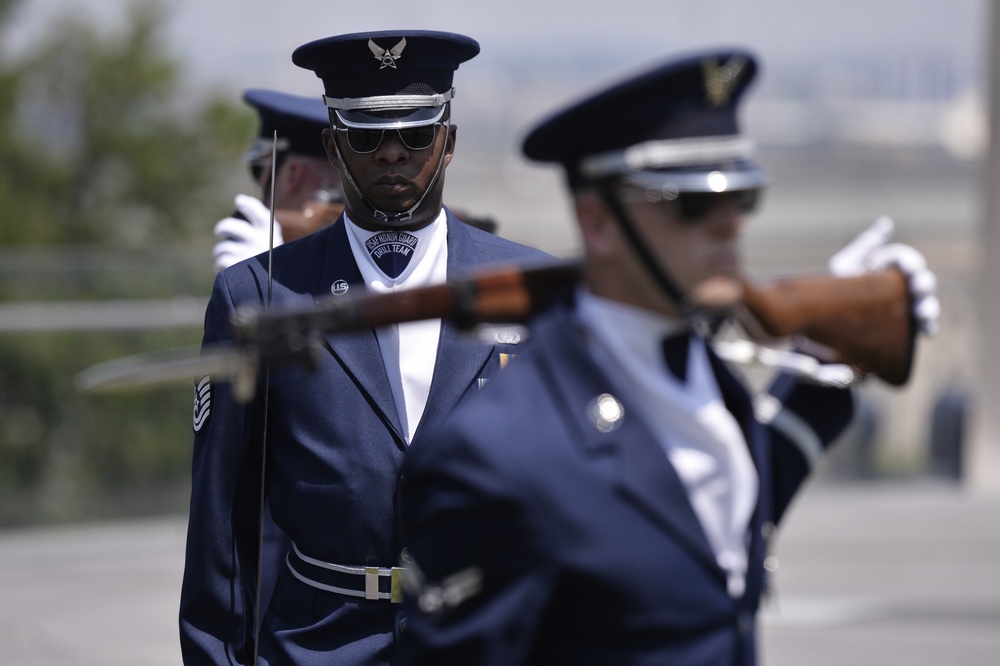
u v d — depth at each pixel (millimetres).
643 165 4754
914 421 23359
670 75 4711
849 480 23172
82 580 18094
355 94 7488
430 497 4816
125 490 20578
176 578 18344
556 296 5113
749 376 19469
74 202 35406
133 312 20594
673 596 4754
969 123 101750
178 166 35906
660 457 4805
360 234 7648
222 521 7438
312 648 7230
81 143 35500
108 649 15266
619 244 4840
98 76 35594
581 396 4836
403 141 7484
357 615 7195
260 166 10219
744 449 5043
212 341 7586
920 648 15391
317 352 4805
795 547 19734
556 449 4746
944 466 23312
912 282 5363
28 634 15812
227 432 7395
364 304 4902
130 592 17625
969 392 23344
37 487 20297
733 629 4883
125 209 35688
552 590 4699
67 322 20344
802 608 16875
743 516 4984
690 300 4809
